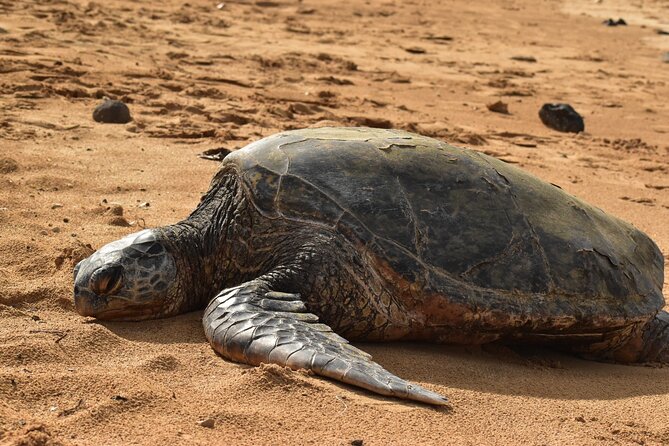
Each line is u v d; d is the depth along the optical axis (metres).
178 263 2.29
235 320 2.10
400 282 2.20
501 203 2.34
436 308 2.21
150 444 1.76
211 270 2.35
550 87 6.58
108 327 2.21
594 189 3.87
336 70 6.06
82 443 1.75
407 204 2.27
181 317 2.30
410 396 1.97
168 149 3.54
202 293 2.35
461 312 2.21
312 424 1.87
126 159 3.35
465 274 2.22
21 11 6.19
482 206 2.31
